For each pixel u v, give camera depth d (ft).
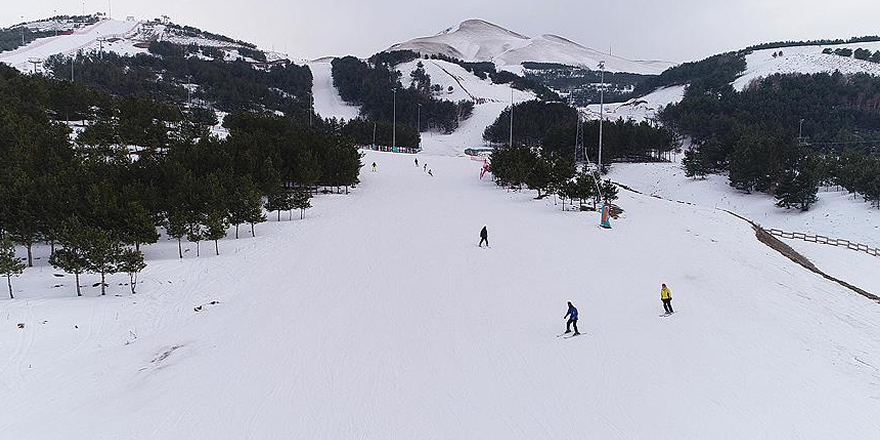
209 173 180.86
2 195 129.29
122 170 168.04
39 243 144.97
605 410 64.08
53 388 74.49
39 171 154.40
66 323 95.76
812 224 249.75
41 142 173.99
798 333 87.56
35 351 85.30
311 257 138.10
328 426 62.03
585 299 103.86
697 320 92.63
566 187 195.00
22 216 127.75
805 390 68.44
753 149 294.87
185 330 93.35
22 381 76.43
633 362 76.48
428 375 73.61
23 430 64.18
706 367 74.79
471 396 67.82
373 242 153.07
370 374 74.28
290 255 140.56
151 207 152.35
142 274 124.98
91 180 153.07
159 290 114.42
